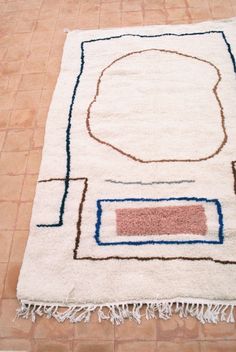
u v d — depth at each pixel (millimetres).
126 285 1099
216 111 1513
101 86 1660
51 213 1271
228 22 1874
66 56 1814
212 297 1062
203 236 1178
